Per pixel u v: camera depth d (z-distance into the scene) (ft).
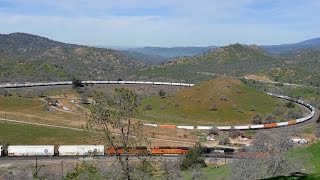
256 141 231.30
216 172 245.45
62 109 589.32
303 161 174.19
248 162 183.62
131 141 127.65
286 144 196.24
